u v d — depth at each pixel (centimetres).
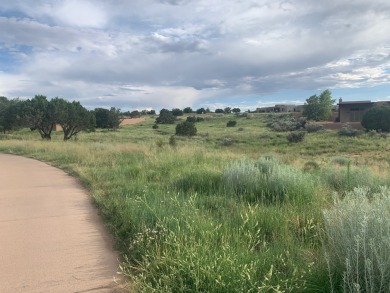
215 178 875
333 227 348
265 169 927
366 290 275
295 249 408
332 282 313
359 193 436
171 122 9681
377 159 2719
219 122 10038
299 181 730
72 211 701
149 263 373
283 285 321
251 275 327
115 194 783
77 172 1222
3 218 652
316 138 4831
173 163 1235
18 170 1385
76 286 376
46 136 3981
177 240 416
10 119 4228
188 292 332
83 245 500
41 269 420
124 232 529
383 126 5453
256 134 5469
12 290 369
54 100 3894
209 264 351
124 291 363
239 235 429
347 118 8425
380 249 286
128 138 4722
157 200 639
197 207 618
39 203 777
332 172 968
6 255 466
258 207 571
